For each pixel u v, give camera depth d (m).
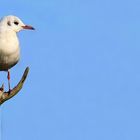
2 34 16.30
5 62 16.31
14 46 16.23
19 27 16.81
